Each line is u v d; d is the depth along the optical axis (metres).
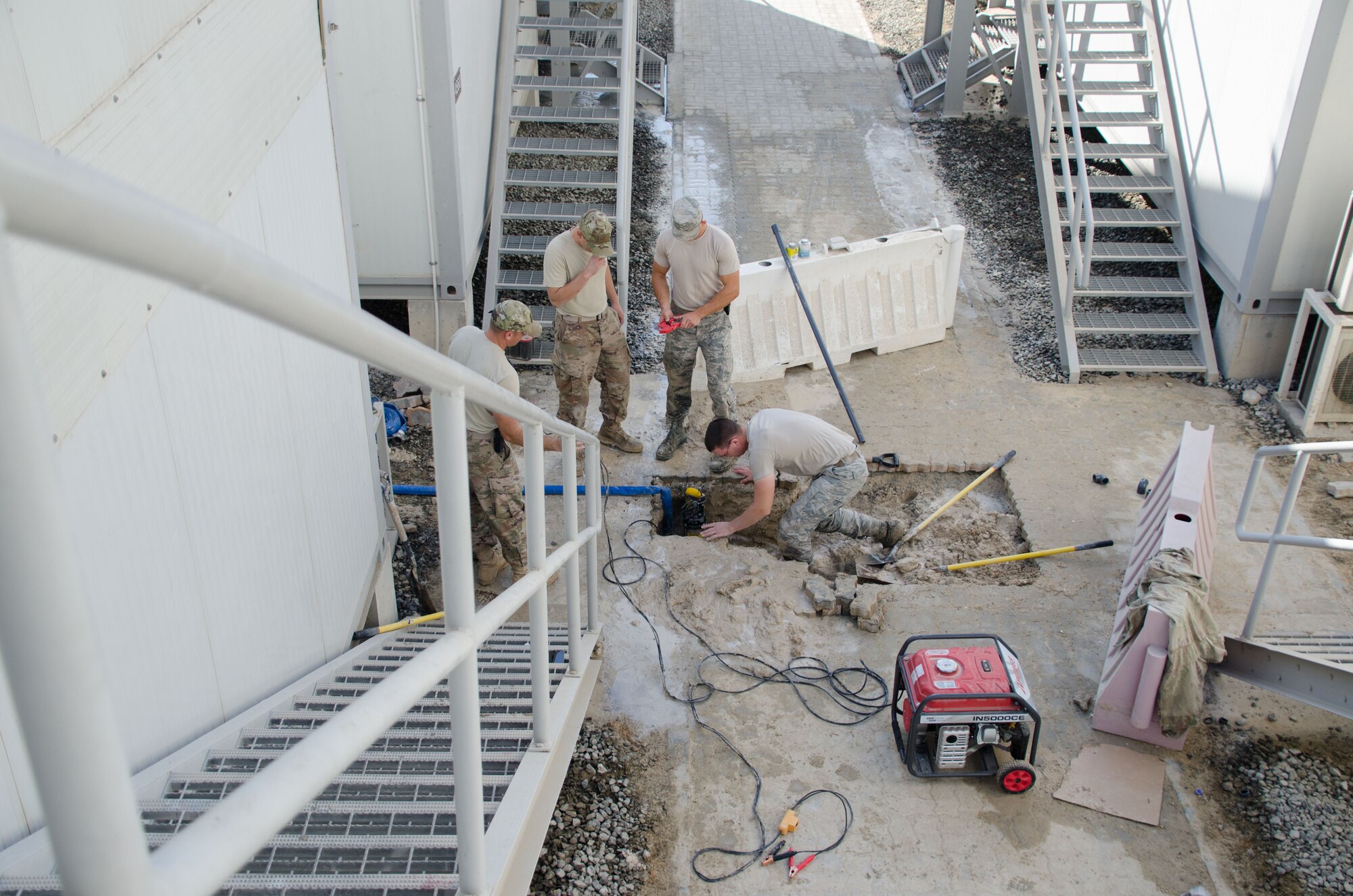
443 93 7.07
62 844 0.75
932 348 8.41
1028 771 4.56
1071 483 6.90
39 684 0.71
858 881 4.29
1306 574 6.13
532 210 8.57
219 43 3.10
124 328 2.41
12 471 0.66
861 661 5.45
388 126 7.18
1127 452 7.21
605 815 4.56
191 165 2.82
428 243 7.62
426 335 8.04
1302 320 7.35
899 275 8.18
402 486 6.73
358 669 4.31
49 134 1.97
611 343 6.62
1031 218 9.98
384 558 5.31
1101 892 4.27
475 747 1.96
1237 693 5.27
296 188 3.96
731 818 4.57
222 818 0.95
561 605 5.82
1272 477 6.99
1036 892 4.26
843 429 7.45
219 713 3.06
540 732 3.40
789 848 4.43
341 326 1.18
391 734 3.67
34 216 0.67
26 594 0.69
